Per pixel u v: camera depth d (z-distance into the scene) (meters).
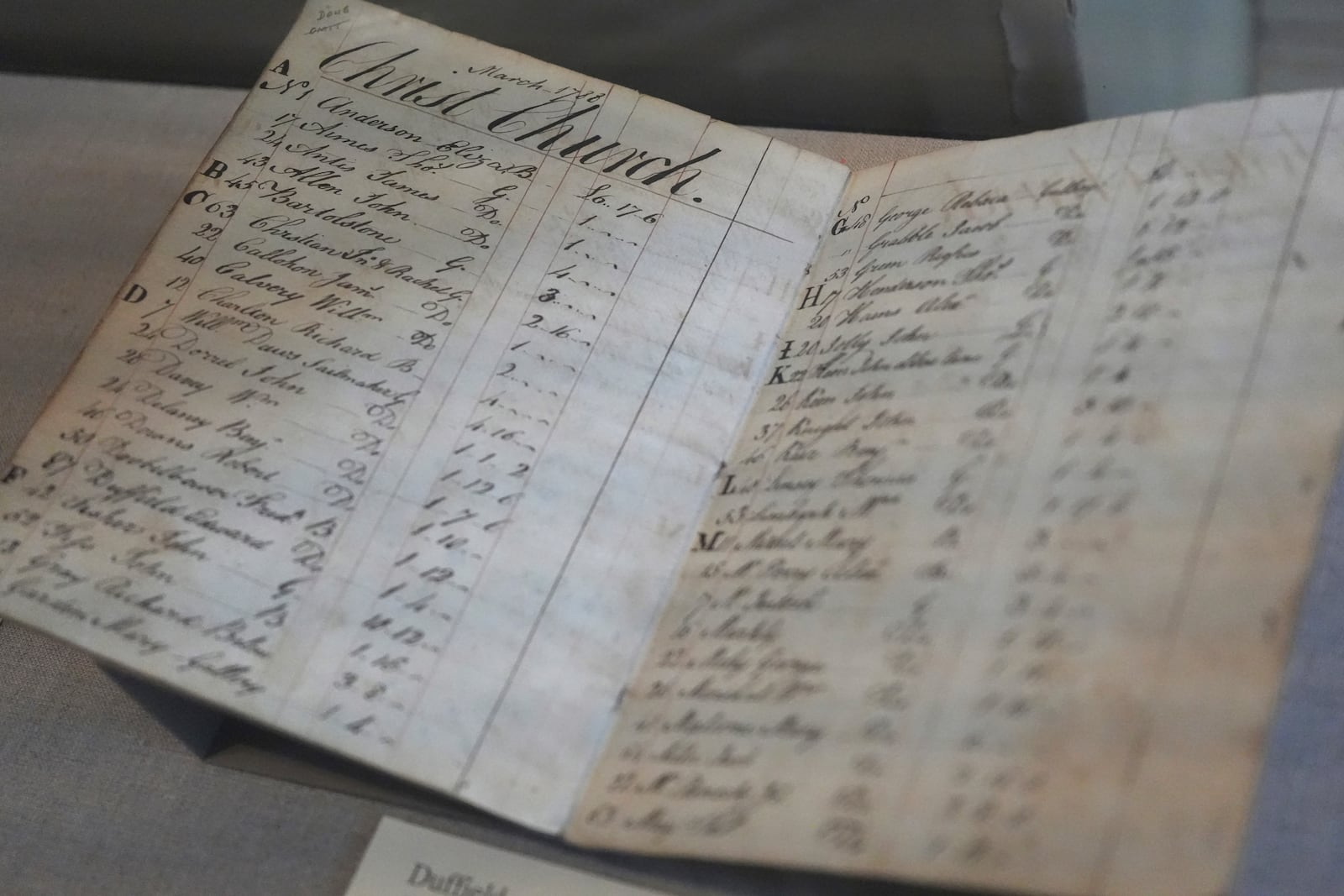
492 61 0.62
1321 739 0.51
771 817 0.43
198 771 0.56
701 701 0.47
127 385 0.53
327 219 0.58
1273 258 0.46
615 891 0.49
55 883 0.53
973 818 0.40
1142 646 0.41
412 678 0.49
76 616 0.49
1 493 0.50
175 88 0.82
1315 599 0.53
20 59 0.84
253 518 0.51
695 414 0.54
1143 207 0.50
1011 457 0.46
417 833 0.52
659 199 0.59
